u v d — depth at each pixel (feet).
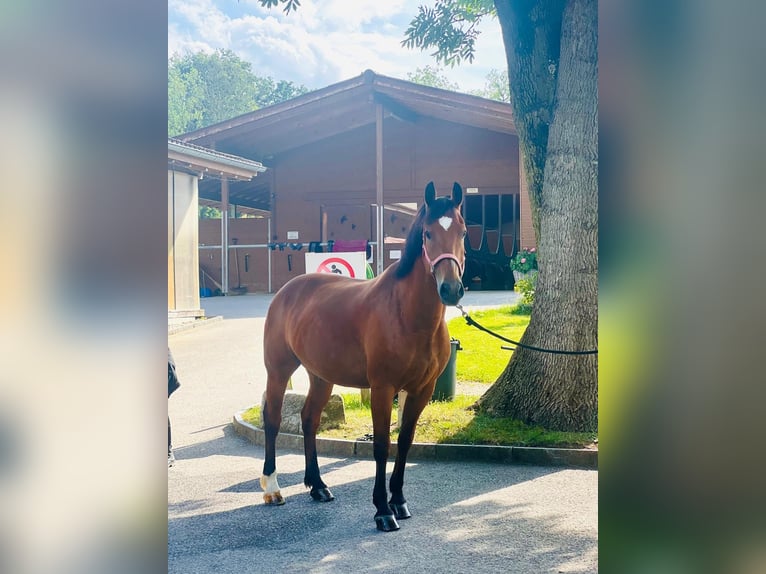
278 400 16.75
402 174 84.48
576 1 21.63
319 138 87.35
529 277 52.31
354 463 19.48
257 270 90.12
